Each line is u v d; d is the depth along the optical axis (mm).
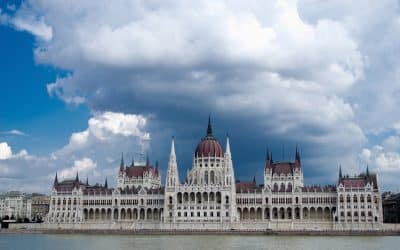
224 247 164875
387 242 184875
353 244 175500
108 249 160875
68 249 161500
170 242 187875
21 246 174375
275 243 181125
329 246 167500
